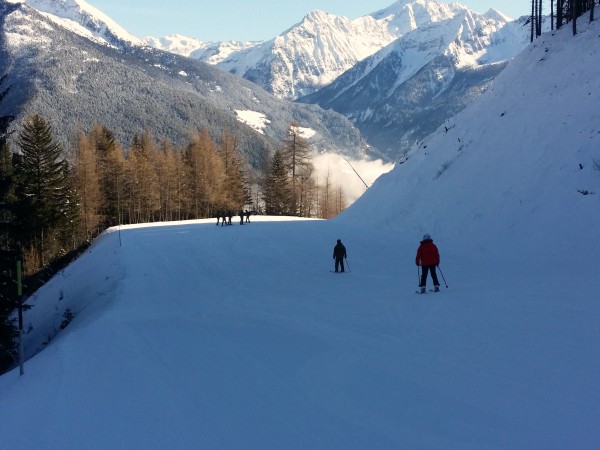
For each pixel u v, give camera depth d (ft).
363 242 106.42
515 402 22.98
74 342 43.93
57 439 23.52
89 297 87.61
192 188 279.08
